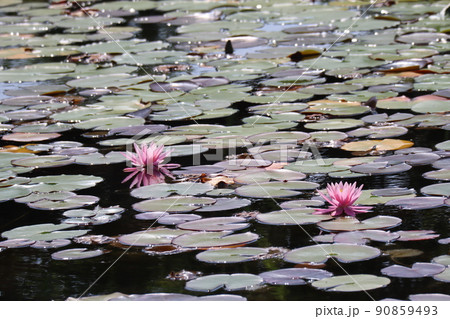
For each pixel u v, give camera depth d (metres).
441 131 4.41
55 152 4.37
